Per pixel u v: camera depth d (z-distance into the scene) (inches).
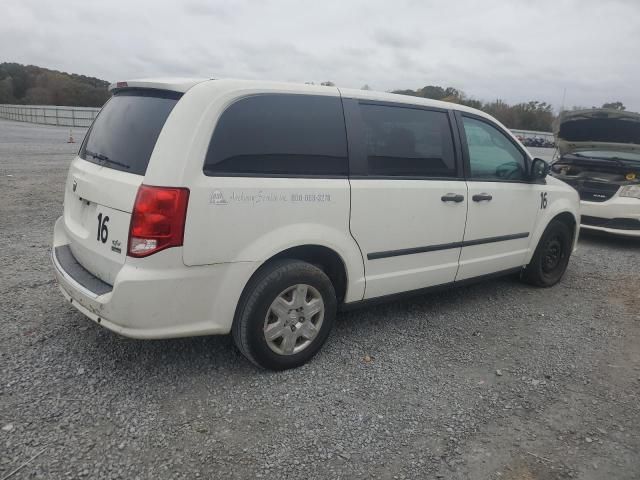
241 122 120.8
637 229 301.9
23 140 844.0
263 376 131.0
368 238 144.2
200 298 117.6
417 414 119.7
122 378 124.9
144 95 129.4
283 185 125.3
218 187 115.0
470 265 177.5
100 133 138.8
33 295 169.6
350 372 136.6
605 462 107.2
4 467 93.2
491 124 184.2
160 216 109.7
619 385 138.9
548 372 143.9
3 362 127.1
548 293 213.0
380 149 147.2
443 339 161.2
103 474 93.8
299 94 132.0
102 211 121.6
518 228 193.8
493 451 108.6
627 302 206.2
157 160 111.5
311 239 130.6
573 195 220.2
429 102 163.6
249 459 100.9
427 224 158.4
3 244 228.4
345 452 105.0
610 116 315.6
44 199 338.3
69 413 110.0
